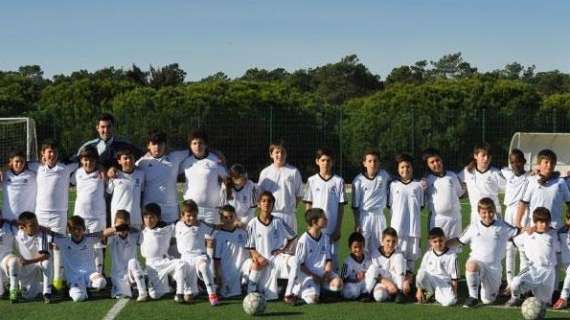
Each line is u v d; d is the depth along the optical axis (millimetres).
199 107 29031
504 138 26344
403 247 9891
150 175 10000
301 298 9094
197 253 9273
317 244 9211
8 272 9133
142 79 46094
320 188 9969
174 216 10109
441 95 34656
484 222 9070
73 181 10234
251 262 9383
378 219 9906
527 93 34906
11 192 9969
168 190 10062
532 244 8891
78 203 9938
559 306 8672
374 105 33938
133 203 9883
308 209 9648
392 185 9930
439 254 8977
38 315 8312
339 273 9680
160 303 8938
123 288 9273
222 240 9531
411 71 56938
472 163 10266
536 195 9547
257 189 10188
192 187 10086
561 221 9531
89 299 9188
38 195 9984
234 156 26266
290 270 9016
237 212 10219
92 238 9500
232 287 9414
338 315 8328
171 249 9750
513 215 9992
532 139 23328
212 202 10125
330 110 27156
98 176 9945
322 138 26375
